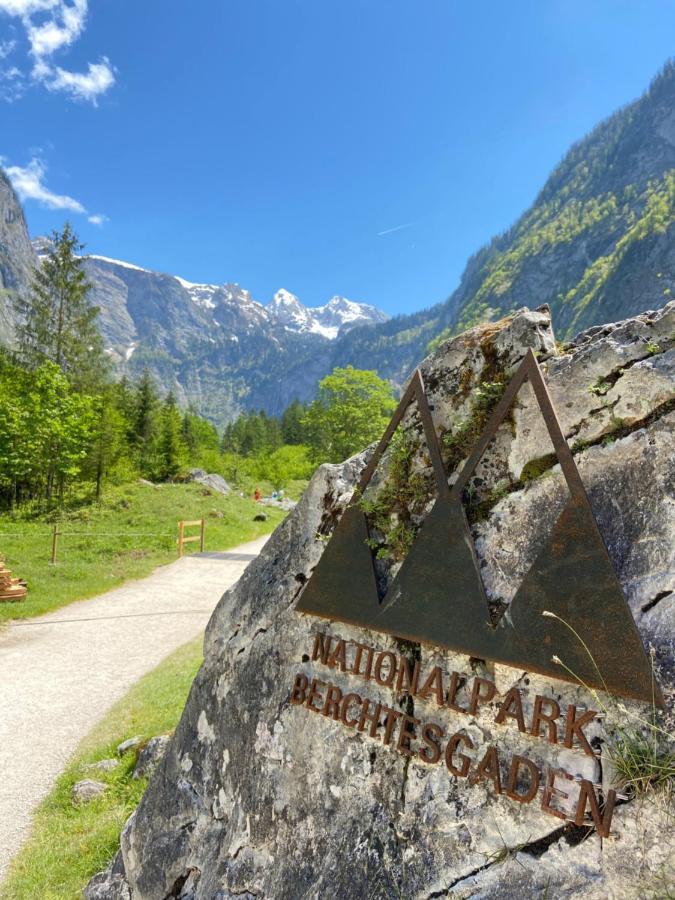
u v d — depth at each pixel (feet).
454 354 9.61
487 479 8.66
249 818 10.49
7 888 15.56
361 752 9.12
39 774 21.53
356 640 9.71
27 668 32.35
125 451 127.85
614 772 6.54
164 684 28.99
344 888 8.59
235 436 323.98
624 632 6.57
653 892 6.03
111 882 12.91
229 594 12.46
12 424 83.20
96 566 57.00
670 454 7.06
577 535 7.22
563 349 9.01
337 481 11.33
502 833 7.25
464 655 8.17
